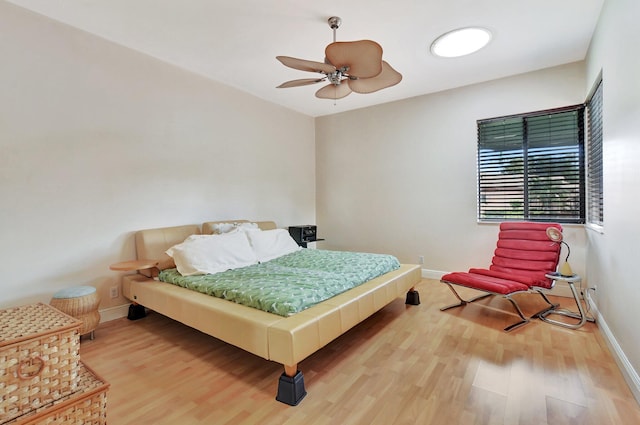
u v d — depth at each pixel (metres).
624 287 1.89
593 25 2.61
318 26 2.61
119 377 1.88
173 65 3.34
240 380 1.85
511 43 2.89
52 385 1.23
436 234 4.21
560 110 3.38
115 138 2.89
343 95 2.87
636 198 1.69
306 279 2.40
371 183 4.80
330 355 2.12
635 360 1.68
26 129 2.38
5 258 2.28
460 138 3.99
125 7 2.35
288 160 4.89
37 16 2.42
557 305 3.04
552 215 3.49
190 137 3.51
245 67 3.43
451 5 2.34
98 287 2.78
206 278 2.57
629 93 1.79
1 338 1.15
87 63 2.70
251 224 3.90
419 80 3.76
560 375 1.84
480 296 3.36
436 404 1.59
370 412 1.53
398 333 2.47
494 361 2.01
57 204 2.53
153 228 3.17
